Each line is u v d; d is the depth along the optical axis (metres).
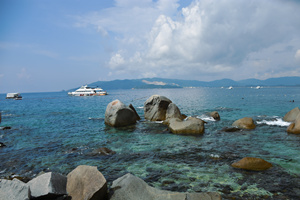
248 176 8.38
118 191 6.31
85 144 14.42
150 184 7.84
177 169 9.32
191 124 17.03
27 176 9.08
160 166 9.76
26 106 57.91
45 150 13.08
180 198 5.91
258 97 73.06
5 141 15.60
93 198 5.85
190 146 13.19
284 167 9.29
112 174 8.97
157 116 23.84
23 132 19.05
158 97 24.39
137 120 24.47
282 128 18.27
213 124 21.17
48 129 20.48
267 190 7.18
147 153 11.87
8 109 47.25
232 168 9.28
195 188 7.43
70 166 10.18
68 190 6.60
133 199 5.97
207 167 9.48
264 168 9.06
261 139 14.67
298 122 16.47
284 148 12.38
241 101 55.44
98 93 141.00
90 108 45.88
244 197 6.71
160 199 5.91
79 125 22.59
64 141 15.42
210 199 5.88
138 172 9.09
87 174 6.67
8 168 10.08
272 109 34.91
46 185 6.30
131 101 71.31
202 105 45.28
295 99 60.16
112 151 12.14
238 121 19.38
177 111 22.88
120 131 18.70
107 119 22.02
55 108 47.69
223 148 12.58
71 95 153.75
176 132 17.14
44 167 10.14
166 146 13.33
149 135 16.78
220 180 8.06
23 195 5.86
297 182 7.76
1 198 5.85
